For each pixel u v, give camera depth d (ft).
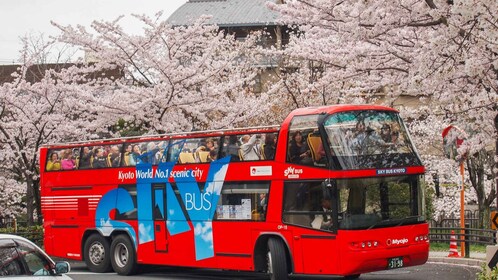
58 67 117.08
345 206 55.57
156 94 86.94
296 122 59.26
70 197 77.20
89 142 76.18
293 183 58.75
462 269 73.36
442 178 114.42
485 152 95.04
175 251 67.92
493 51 45.73
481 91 56.29
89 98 86.84
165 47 92.84
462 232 90.68
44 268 38.83
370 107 58.90
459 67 52.70
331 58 72.28
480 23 42.96
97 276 71.56
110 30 89.35
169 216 68.49
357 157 56.59
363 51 67.46
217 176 64.69
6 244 37.83
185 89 89.66
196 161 66.64
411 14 55.77
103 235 74.02
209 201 65.21
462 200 84.02
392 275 69.21
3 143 101.55
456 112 56.59
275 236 60.23
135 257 71.56
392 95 69.87
